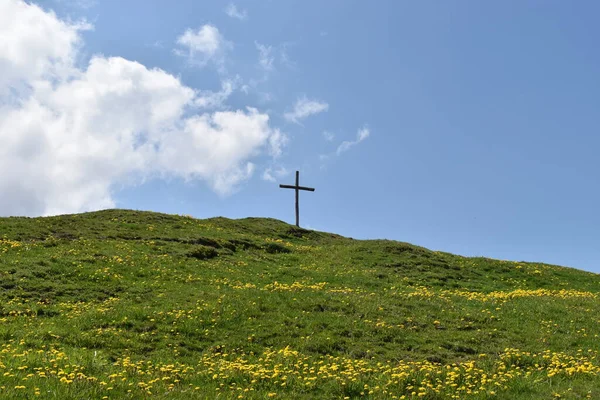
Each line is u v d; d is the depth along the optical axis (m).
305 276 38.66
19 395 12.17
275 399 14.61
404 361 20.33
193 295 28.39
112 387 13.62
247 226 59.19
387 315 25.83
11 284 27.69
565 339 23.58
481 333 23.95
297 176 64.50
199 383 15.77
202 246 42.59
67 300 26.95
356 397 15.15
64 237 41.12
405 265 44.66
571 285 44.53
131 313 24.17
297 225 63.72
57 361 16.39
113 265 33.34
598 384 16.17
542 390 15.70
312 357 19.97
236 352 20.88
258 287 32.72
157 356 19.80
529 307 29.50
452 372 17.14
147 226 47.69
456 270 45.28
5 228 41.47
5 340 19.66
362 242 53.19
